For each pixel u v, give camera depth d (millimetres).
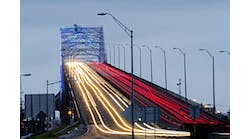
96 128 118125
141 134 93250
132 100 60281
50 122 116562
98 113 151375
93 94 193250
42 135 95562
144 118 57906
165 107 142625
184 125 91000
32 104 88250
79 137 88500
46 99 88688
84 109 160625
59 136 92562
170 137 78250
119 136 88562
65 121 159750
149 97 165625
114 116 143750
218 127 62406
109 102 173000
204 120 99250
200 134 61969
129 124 124000
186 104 146375
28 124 108188
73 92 198625
